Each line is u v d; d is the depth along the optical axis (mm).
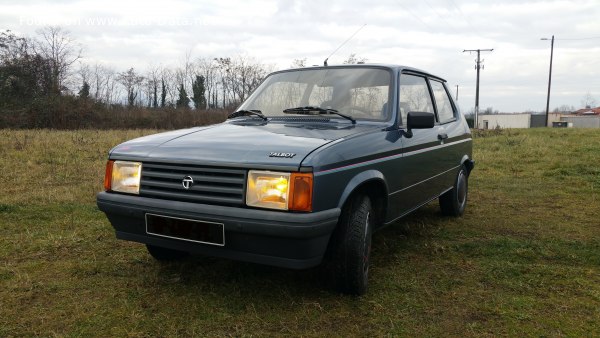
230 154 2674
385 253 3938
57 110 24391
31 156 9539
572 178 7836
